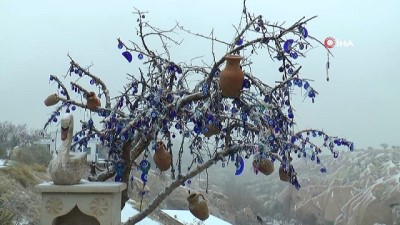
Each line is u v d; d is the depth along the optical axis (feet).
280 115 10.53
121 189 9.43
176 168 12.58
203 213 11.63
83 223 9.25
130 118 10.77
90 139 12.26
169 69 11.19
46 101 12.09
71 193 8.98
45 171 52.49
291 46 10.10
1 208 25.68
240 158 11.01
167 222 43.09
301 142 11.27
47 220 8.98
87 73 12.35
